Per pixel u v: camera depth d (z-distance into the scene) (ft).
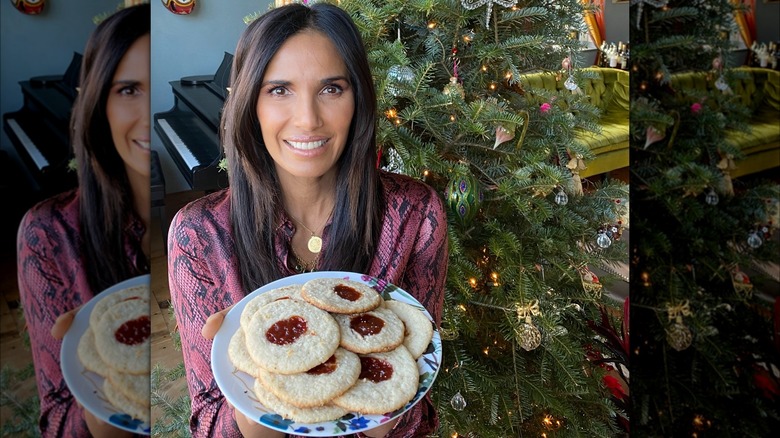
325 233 3.24
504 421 5.35
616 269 6.68
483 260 5.42
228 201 3.29
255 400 2.37
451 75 5.01
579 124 5.79
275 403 2.34
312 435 2.27
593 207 5.79
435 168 4.50
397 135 4.42
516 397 5.49
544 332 5.15
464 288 4.63
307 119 2.95
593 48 8.73
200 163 7.75
